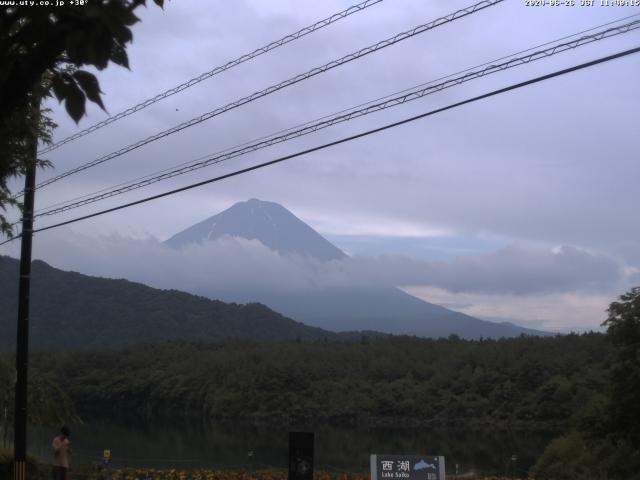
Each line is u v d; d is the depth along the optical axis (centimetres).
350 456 4194
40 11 330
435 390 6719
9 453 1914
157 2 363
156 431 5741
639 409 2120
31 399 2188
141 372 8025
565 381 5794
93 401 7812
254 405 6794
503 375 6500
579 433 2486
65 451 1578
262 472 2034
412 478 1389
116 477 1920
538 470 2781
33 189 1549
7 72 343
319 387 6862
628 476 2194
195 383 7506
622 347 2188
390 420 6328
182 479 1953
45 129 1030
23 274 1527
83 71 343
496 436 5403
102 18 321
